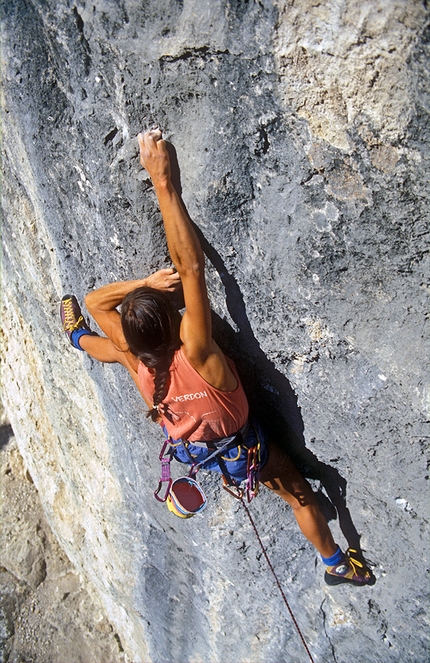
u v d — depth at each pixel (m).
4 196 3.63
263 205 2.44
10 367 5.07
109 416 3.76
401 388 2.49
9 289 4.35
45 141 2.88
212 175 2.44
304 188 2.31
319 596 3.48
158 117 2.46
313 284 2.48
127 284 2.72
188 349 2.42
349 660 3.49
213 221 2.54
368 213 2.23
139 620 4.69
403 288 2.33
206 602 4.04
